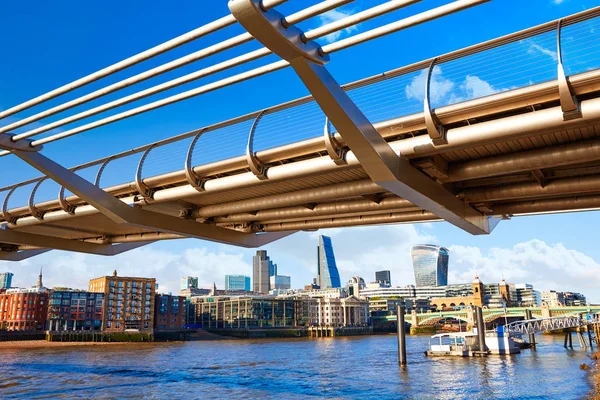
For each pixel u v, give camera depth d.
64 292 150.25
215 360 72.81
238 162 20.00
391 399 36.31
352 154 17.30
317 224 29.02
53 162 21.64
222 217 28.86
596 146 15.92
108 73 14.38
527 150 17.30
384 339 146.25
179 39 12.60
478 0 10.68
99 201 23.41
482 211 23.39
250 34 12.14
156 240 34.56
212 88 15.21
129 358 78.31
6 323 148.62
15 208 30.31
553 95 14.05
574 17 13.76
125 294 157.12
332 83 13.84
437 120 15.77
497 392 38.69
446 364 59.56
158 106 16.66
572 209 22.45
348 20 11.38
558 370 51.38
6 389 41.44
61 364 66.62
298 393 38.88
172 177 22.41
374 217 26.91
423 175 18.23
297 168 18.78
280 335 180.25
